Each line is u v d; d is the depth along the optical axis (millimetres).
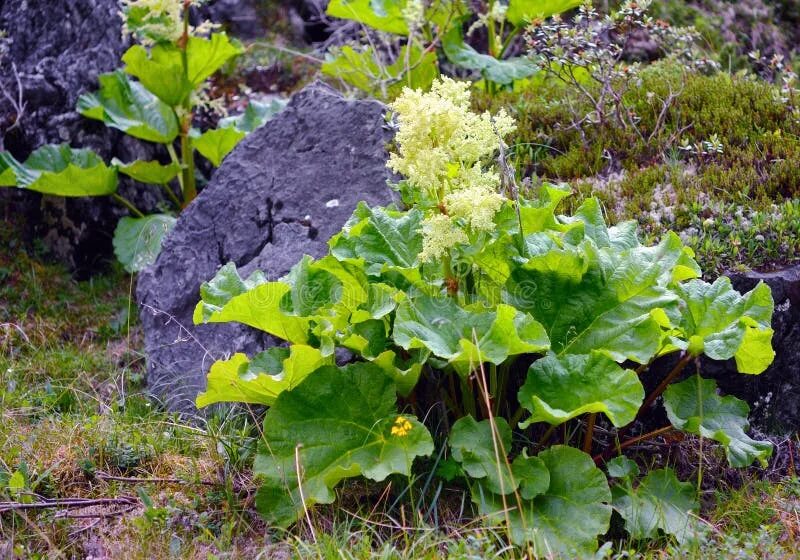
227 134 2461
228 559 1379
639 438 1530
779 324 1733
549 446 1598
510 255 1503
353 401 1455
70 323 2350
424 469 1519
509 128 1414
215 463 1632
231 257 2025
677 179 1972
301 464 1423
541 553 1313
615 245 1614
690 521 1414
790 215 1845
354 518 1409
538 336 1383
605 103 2262
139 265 2400
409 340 1359
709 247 1790
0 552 1392
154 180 2533
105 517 1500
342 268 1564
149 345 2020
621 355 1401
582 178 2086
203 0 2457
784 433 1744
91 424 1734
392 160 1422
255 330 1839
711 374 1694
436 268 1527
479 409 1557
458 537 1375
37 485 1561
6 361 2057
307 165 2045
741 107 2195
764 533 1376
